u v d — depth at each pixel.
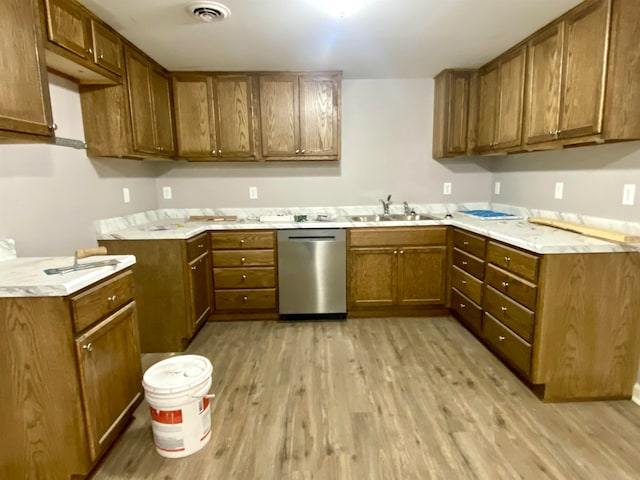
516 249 2.20
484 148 3.21
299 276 3.23
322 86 3.28
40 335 1.40
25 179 1.94
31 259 1.79
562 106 2.21
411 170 3.71
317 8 2.07
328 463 1.65
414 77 3.54
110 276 1.68
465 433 1.83
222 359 2.62
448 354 2.65
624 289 1.99
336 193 3.71
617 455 1.67
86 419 1.49
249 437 1.82
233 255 3.20
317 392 2.20
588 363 2.05
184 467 1.64
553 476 1.56
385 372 2.41
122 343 1.77
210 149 3.30
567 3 2.05
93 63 2.11
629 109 1.87
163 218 3.63
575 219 2.54
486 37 2.55
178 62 2.98
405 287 3.29
